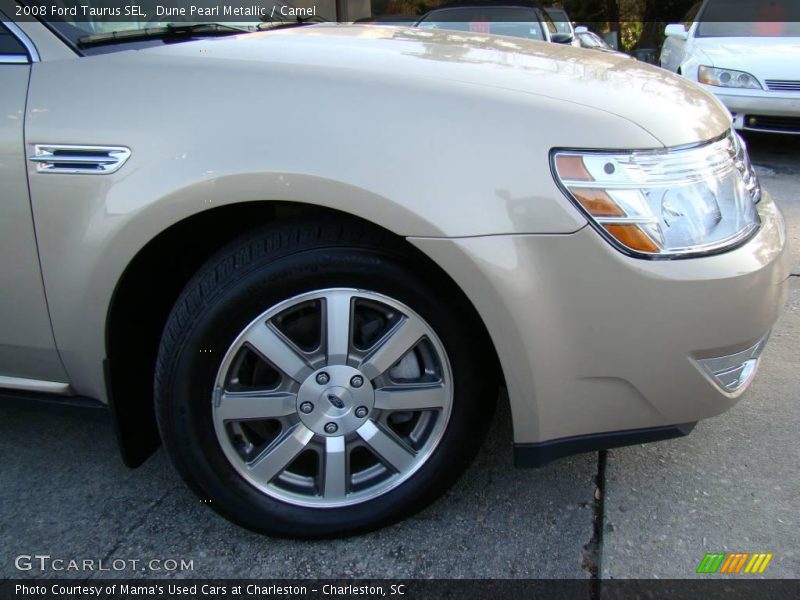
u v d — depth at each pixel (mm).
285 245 1658
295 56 1817
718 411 1772
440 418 1811
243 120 1630
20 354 1907
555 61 1977
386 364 1743
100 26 1958
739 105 6020
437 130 1591
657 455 2242
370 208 1568
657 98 1764
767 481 2113
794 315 3213
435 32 2465
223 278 1667
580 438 1756
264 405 1781
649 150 1599
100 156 1667
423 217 1552
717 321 1622
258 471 1846
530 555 1870
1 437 2426
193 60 1752
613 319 1604
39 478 2209
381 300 1693
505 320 1597
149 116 1667
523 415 1710
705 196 1660
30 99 1725
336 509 1875
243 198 1608
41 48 1777
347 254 1643
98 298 1737
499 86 1680
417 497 1867
